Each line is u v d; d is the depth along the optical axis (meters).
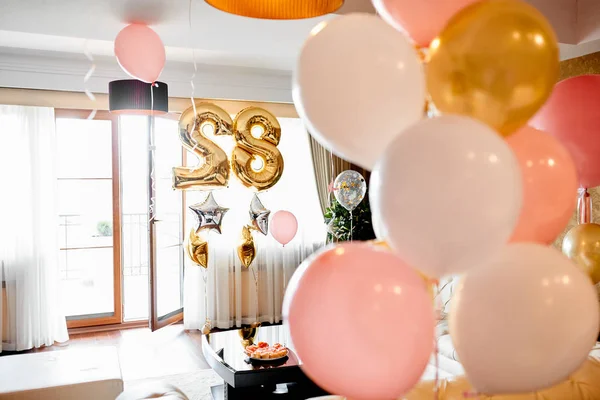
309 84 1.12
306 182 6.13
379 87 1.08
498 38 1.04
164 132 5.60
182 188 2.95
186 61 5.02
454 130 0.97
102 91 4.93
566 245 2.48
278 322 6.00
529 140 1.25
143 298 6.74
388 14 1.34
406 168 0.97
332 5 1.81
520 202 0.99
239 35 3.12
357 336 0.97
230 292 5.87
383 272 1.01
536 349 1.07
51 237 5.05
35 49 4.46
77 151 5.59
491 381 1.12
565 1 3.45
